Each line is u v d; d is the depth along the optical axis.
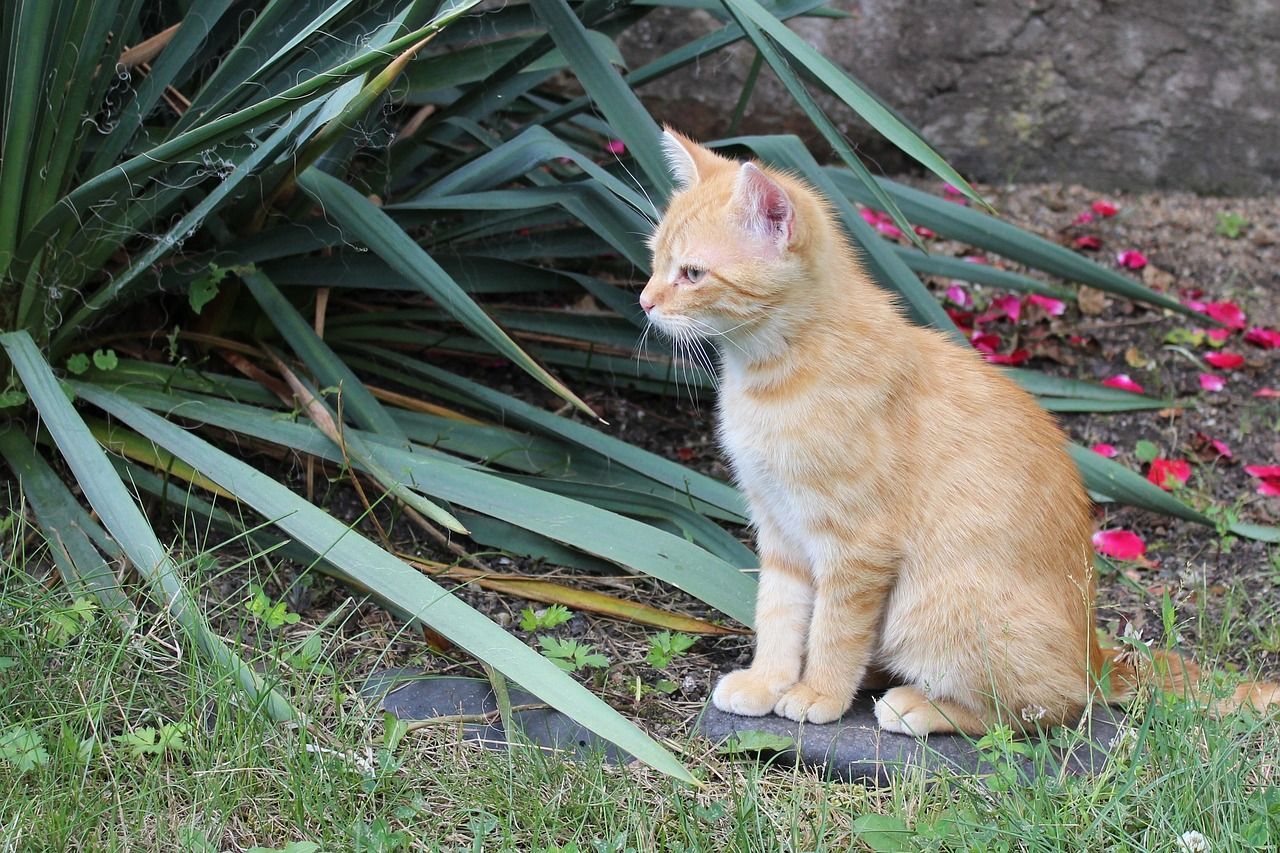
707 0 2.26
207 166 2.07
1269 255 2.55
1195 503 2.24
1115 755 1.93
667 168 2.08
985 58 2.63
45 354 2.12
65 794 1.88
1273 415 2.35
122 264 2.20
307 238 2.13
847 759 1.95
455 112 2.20
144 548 1.96
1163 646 2.08
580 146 2.41
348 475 2.12
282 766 1.91
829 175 2.29
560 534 2.02
